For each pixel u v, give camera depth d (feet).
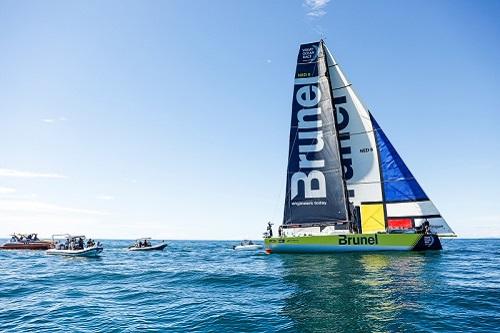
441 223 102.01
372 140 111.34
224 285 66.69
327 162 112.88
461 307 44.11
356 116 113.70
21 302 55.62
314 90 116.67
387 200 108.17
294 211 113.70
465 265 82.69
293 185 114.73
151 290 63.77
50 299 57.47
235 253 180.65
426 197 103.86
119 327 40.45
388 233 98.89
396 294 51.37
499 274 69.56
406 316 40.52
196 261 126.62
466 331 35.55
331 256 98.02
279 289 59.11
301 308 45.21
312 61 117.91
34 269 104.27
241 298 53.83
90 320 43.78
